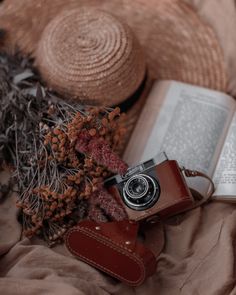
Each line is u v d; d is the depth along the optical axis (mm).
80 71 818
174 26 958
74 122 728
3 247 761
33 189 758
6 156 823
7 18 954
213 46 943
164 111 883
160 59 948
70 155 750
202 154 838
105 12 859
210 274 745
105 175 777
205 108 874
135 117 910
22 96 797
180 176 750
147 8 966
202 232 798
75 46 826
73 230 734
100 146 749
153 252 778
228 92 921
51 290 681
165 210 760
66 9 965
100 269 749
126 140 893
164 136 864
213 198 809
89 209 776
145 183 747
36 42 945
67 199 750
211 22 953
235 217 777
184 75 935
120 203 759
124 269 724
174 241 790
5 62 851
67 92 832
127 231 728
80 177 756
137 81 854
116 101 843
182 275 757
